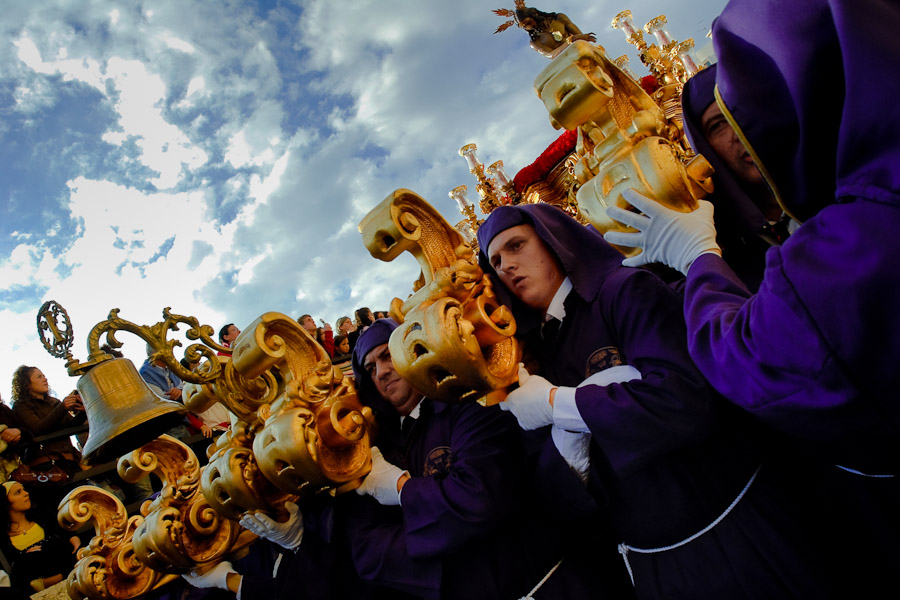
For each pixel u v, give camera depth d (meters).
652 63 2.95
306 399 1.55
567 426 1.28
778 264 0.89
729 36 0.92
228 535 2.17
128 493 4.32
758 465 1.25
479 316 1.23
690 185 1.26
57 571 3.34
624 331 1.36
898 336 0.78
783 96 0.88
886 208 0.76
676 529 1.26
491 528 1.47
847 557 1.19
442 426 1.76
